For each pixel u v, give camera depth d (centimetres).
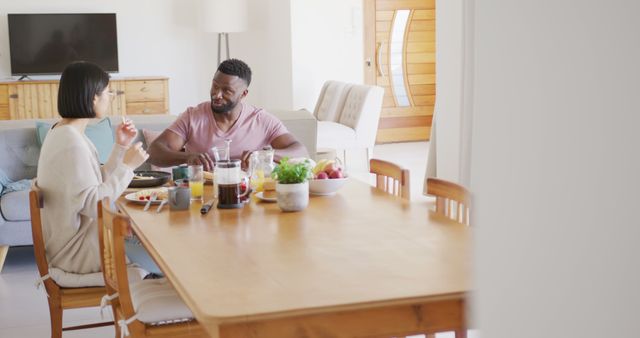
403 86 972
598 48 31
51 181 289
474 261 38
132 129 308
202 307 163
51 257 294
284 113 544
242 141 373
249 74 370
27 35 890
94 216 286
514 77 34
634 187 31
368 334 168
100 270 292
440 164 588
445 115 579
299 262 200
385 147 942
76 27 905
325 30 903
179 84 966
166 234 237
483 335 37
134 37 945
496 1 35
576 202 32
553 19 33
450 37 565
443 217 255
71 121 303
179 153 355
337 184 295
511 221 35
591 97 32
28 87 870
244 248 217
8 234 448
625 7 31
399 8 952
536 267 34
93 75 300
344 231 236
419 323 171
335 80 900
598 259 32
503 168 35
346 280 182
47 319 376
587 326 32
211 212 271
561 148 33
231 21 896
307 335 164
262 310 160
